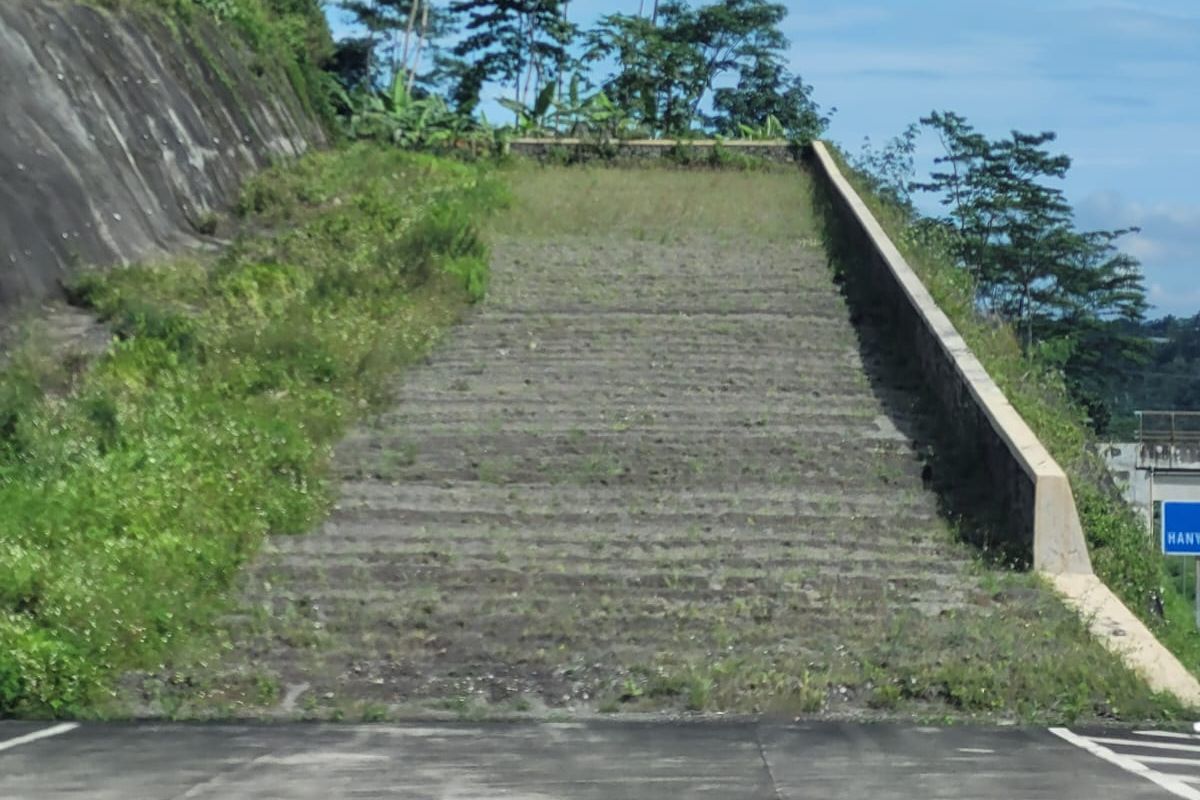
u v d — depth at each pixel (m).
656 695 9.97
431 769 7.88
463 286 19.16
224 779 7.59
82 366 14.84
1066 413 16.73
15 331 15.46
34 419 13.42
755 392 15.98
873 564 12.09
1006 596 11.54
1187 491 22.27
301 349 16.25
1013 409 13.84
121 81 22.00
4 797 7.13
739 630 10.93
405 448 14.34
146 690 10.01
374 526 12.84
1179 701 9.91
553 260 21.19
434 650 10.65
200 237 21.69
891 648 10.50
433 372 16.50
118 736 8.95
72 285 16.91
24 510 11.92
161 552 11.68
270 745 8.64
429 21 58.06
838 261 21.25
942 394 15.36
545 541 12.52
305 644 10.69
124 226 19.20
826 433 14.76
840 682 10.06
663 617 11.12
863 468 14.04
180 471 13.20
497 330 17.91
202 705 9.80
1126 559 13.13
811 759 8.24
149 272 17.98
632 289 19.70
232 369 15.71
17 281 16.17
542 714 9.71
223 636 10.73
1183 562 15.70
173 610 10.88
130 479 12.85
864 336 17.91
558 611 11.22
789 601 11.41
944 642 10.63
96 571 11.08
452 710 9.77
